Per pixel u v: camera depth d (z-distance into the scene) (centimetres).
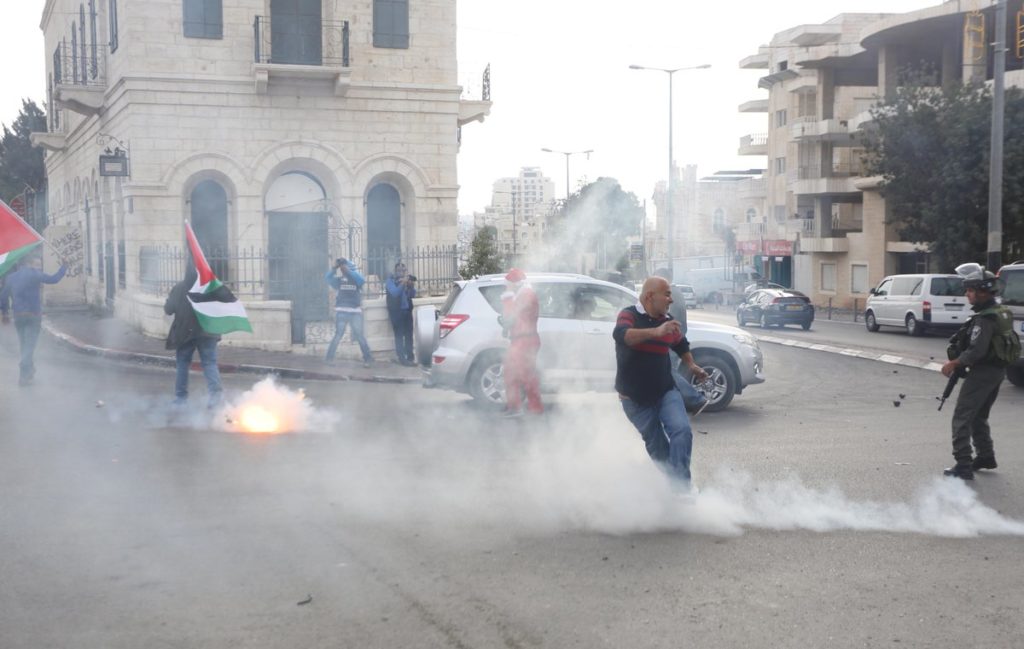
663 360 722
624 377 726
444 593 540
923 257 4788
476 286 1293
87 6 2853
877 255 4994
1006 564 606
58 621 495
